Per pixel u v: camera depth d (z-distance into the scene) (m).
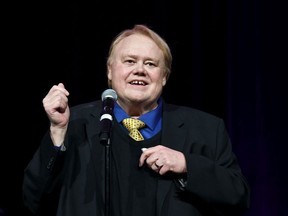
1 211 12.83
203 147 5.76
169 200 5.35
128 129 5.80
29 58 13.62
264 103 12.62
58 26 13.53
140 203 5.37
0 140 13.66
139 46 5.86
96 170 5.46
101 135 4.96
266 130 12.56
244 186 5.59
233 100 12.81
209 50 13.05
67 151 5.55
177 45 13.10
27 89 13.64
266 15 12.70
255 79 12.72
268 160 12.56
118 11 13.37
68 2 13.52
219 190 5.34
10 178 13.66
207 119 6.04
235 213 5.54
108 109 5.19
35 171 5.35
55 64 13.49
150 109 6.00
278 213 12.44
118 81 5.86
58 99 5.20
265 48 12.66
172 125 5.86
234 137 12.77
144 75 5.82
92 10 13.45
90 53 13.40
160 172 5.25
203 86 12.98
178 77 13.05
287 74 12.46
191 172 5.28
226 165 5.75
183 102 13.01
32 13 13.57
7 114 13.66
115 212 5.34
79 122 5.81
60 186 5.53
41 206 5.52
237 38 12.88
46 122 13.66
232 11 12.93
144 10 13.27
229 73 12.86
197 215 5.42
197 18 13.07
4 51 13.62
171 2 13.20
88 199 5.31
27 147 13.70
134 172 5.52
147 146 5.70
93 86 13.34
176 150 5.66
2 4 13.52
